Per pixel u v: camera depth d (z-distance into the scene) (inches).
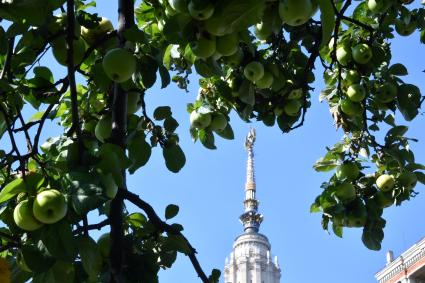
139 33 278.4
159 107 331.9
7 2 250.8
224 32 239.3
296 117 411.8
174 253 314.0
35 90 298.2
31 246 231.8
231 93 374.6
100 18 302.5
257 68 342.0
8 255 286.2
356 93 412.2
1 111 287.6
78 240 232.4
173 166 327.6
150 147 313.4
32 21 254.7
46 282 241.4
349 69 417.4
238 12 217.6
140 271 271.1
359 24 399.2
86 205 219.0
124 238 280.8
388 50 432.5
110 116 319.3
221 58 343.6
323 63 423.2
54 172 245.8
